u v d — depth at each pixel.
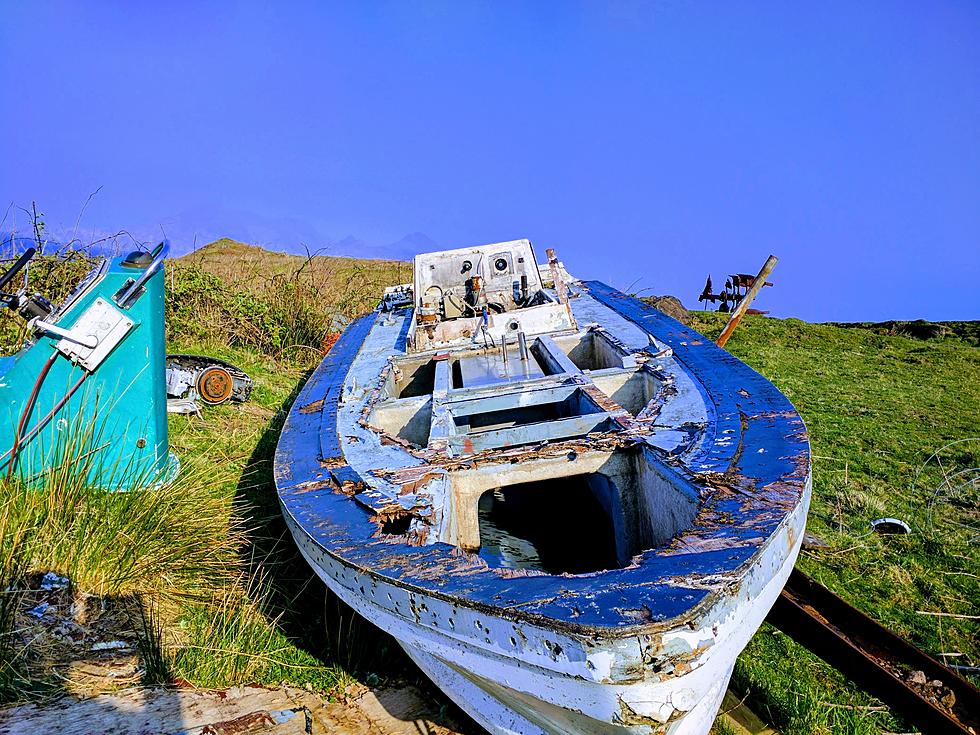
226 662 2.94
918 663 2.80
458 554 2.24
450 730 2.71
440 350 5.07
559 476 2.99
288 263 12.37
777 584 2.17
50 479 3.44
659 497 2.84
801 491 2.42
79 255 6.70
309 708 2.79
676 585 1.88
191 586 3.43
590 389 3.71
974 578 3.67
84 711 2.55
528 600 1.90
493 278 6.34
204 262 11.95
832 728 2.69
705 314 11.41
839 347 9.62
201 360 6.38
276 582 3.61
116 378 4.01
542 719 2.17
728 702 2.87
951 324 11.43
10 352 5.58
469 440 3.26
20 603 2.99
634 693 1.79
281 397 6.62
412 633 2.19
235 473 4.82
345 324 8.94
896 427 6.05
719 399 3.43
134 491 3.63
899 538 4.11
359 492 2.85
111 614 3.11
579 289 6.87
